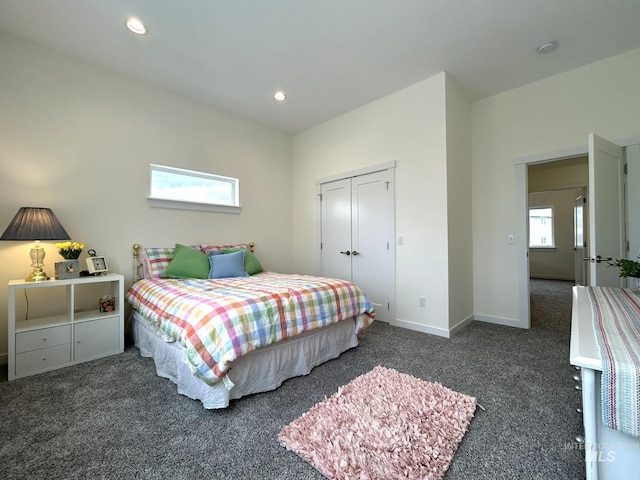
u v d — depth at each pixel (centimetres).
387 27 224
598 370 63
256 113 377
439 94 291
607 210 241
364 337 285
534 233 720
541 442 133
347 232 378
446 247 288
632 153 255
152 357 226
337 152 390
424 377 198
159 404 167
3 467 119
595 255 228
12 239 206
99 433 141
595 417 64
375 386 182
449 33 231
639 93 253
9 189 229
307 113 378
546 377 197
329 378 200
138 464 122
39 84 242
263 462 123
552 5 203
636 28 226
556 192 687
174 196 330
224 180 376
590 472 63
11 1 196
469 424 146
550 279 688
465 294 326
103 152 275
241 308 174
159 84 307
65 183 254
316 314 212
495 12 209
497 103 331
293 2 200
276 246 430
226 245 361
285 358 196
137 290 257
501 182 329
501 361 224
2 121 226
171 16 212
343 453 124
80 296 260
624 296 133
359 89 320
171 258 299
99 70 273
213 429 145
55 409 161
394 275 326
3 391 181
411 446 128
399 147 323
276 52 255
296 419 151
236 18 214
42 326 210
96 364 222
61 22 217
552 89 296
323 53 256
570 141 285
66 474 116
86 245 264
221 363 153
